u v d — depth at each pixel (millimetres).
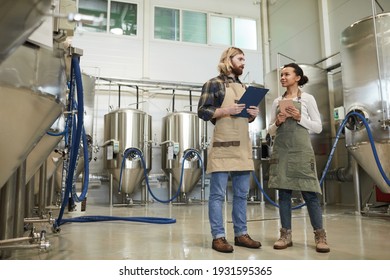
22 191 1776
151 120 5438
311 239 2125
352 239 2100
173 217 3344
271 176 1938
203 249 1818
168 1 6211
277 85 4973
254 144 5203
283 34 6223
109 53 5758
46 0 679
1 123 1133
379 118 3094
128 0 5984
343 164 4723
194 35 6309
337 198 4859
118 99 5734
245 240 1877
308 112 1924
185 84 5879
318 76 4758
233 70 2008
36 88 1160
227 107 1832
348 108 3455
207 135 5703
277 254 1701
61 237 2184
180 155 5188
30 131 1277
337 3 5043
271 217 3299
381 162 3115
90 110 4793
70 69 1954
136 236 2229
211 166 1874
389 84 3080
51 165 2855
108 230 2486
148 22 6012
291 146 1859
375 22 3197
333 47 5094
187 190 5344
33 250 1755
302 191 1842
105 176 5312
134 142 4969
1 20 687
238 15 6586
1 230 1599
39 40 1198
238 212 1930
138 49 5910
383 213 3396
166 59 6055
